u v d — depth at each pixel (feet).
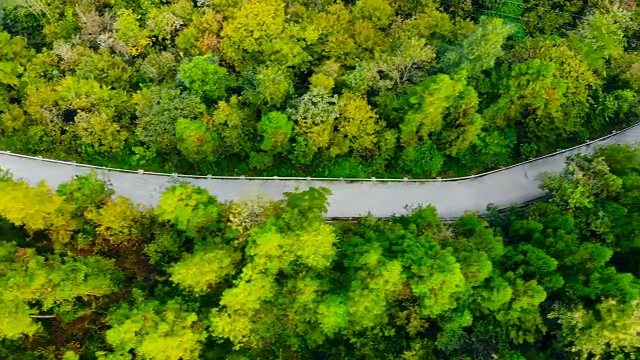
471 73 192.85
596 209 171.73
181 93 195.31
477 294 150.61
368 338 156.35
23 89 200.03
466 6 238.89
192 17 214.90
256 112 195.31
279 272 155.22
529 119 195.72
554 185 176.76
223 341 154.10
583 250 157.79
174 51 212.23
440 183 197.47
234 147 189.16
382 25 217.36
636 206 174.60
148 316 142.72
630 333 136.67
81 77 198.59
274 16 207.10
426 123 182.29
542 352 151.64
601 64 204.95
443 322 152.25
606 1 230.07
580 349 141.79
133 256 171.42
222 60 209.46
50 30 221.25
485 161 198.39
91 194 165.27
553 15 240.12
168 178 192.44
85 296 156.56
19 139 193.06
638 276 164.96
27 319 144.87
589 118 204.23
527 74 183.62
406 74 198.59
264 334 153.89
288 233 147.02
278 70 195.21
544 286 153.28
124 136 190.80
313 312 151.53
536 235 167.53
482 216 191.72
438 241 167.02
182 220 153.99
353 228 177.27
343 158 195.21
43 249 172.86
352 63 209.77
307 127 182.29
